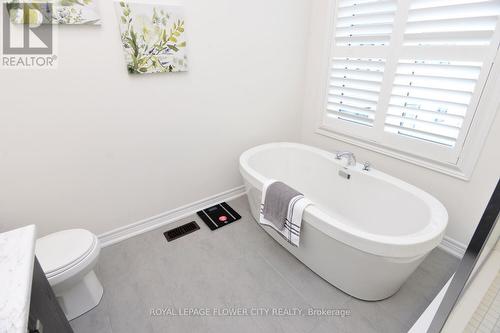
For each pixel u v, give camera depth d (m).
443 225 1.33
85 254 1.35
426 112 1.77
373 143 2.15
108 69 1.62
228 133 2.32
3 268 0.67
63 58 1.47
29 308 0.62
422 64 1.70
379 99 2.00
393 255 1.23
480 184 1.65
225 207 2.44
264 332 1.39
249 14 2.04
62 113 1.56
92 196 1.84
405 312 1.47
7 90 1.39
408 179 2.02
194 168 2.24
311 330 1.39
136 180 1.98
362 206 2.00
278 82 2.45
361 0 1.95
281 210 1.59
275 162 2.47
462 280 0.61
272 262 1.83
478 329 0.69
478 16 1.42
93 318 1.47
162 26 1.70
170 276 1.73
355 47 2.05
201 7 1.82
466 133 1.62
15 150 1.50
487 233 0.54
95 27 1.51
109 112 1.71
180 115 2.00
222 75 2.09
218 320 1.45
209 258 1.87
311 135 2.73
